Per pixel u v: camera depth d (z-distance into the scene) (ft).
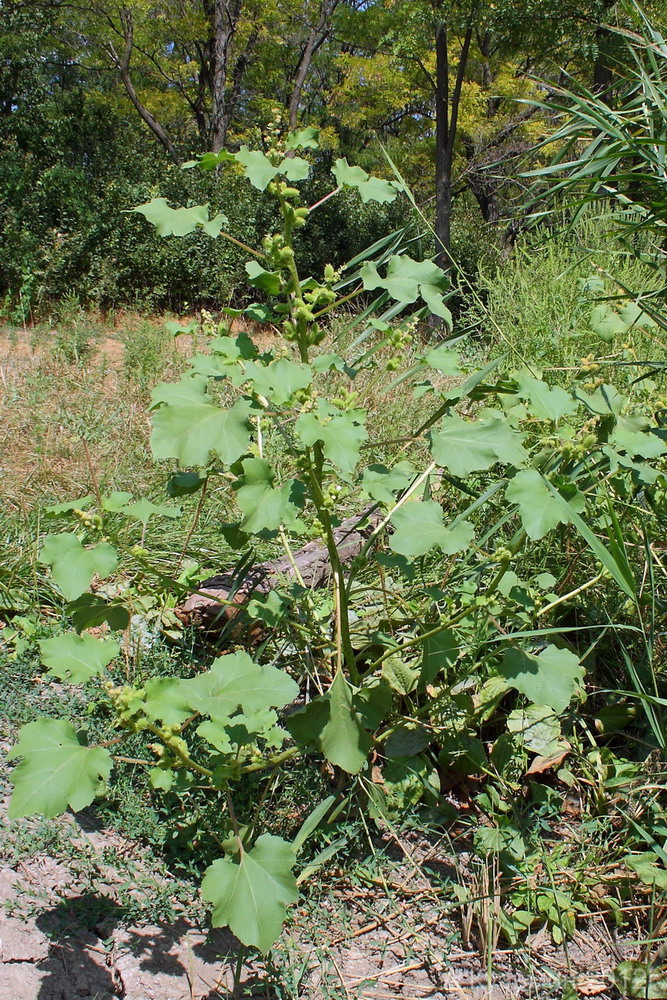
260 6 54.29
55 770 4.60
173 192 43.62
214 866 4.78
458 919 6.14
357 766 5.52
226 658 5.41
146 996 5.16
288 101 66.23
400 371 15.03
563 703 5.31
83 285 36.17
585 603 8.02
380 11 51.39
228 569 9.93
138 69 60.95
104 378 19.12
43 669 8.30
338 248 50.26
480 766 6.94
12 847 6.11
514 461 5.56
